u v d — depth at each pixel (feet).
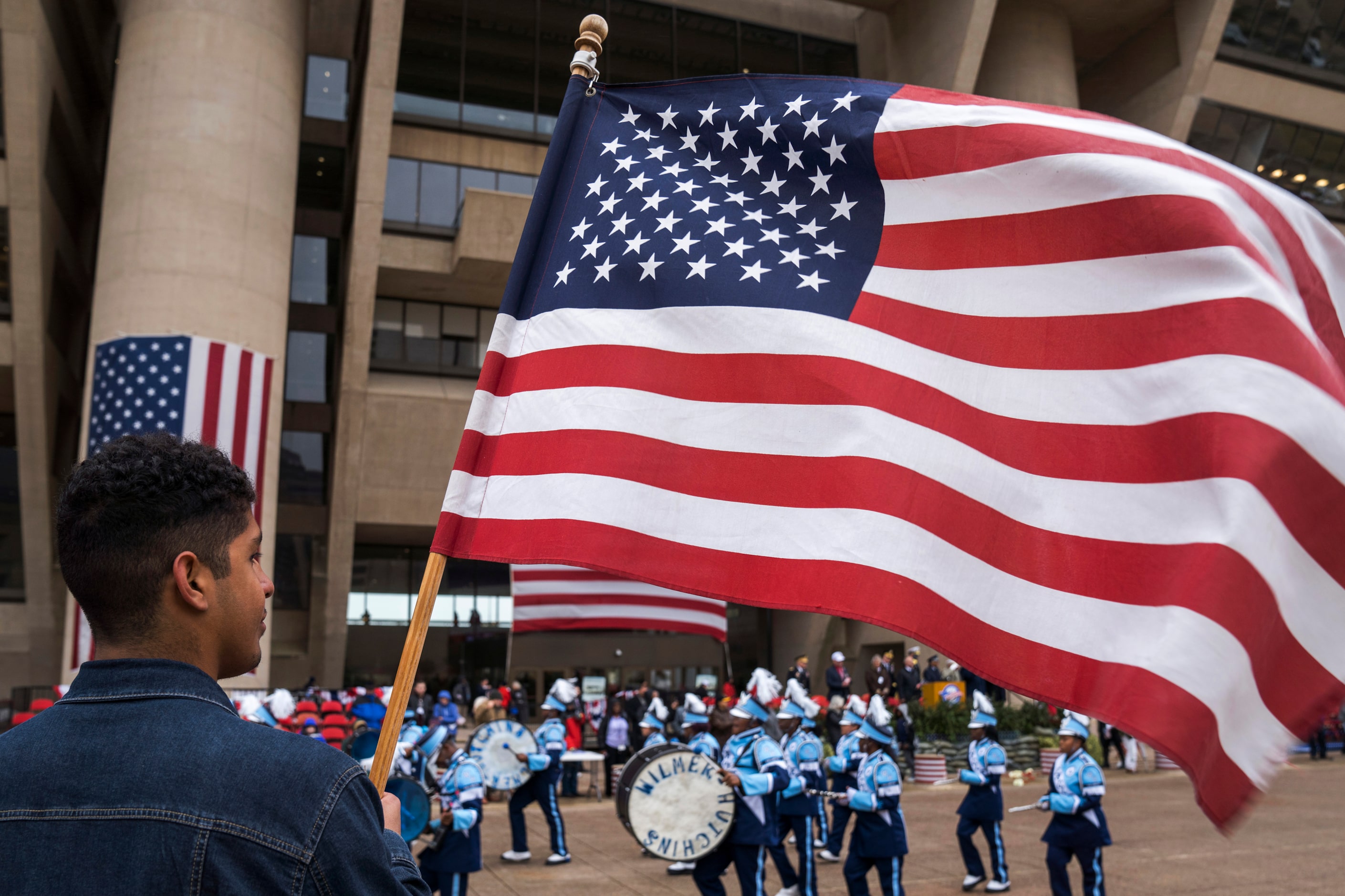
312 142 97.76
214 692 4.36
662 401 10.89
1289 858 33.96
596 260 11.82
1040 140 10.22
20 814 3.89
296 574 94.68
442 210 93.25
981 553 9.17
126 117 77.92
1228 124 100.42
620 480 10.60
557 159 12.37
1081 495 8.93
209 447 4.82
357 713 54.54
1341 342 10.11
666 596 42.73
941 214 10.59
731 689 40.70
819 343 10.57
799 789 26.91
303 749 4.13
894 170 11.02
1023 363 9.68
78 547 4.39
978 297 10.12
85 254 97.55
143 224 75.05
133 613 4.38
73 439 96.37
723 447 10.52
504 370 11.71
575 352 11.42
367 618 98.02
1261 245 9.47
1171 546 8.28
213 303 75.15
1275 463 7.97
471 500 11.12
